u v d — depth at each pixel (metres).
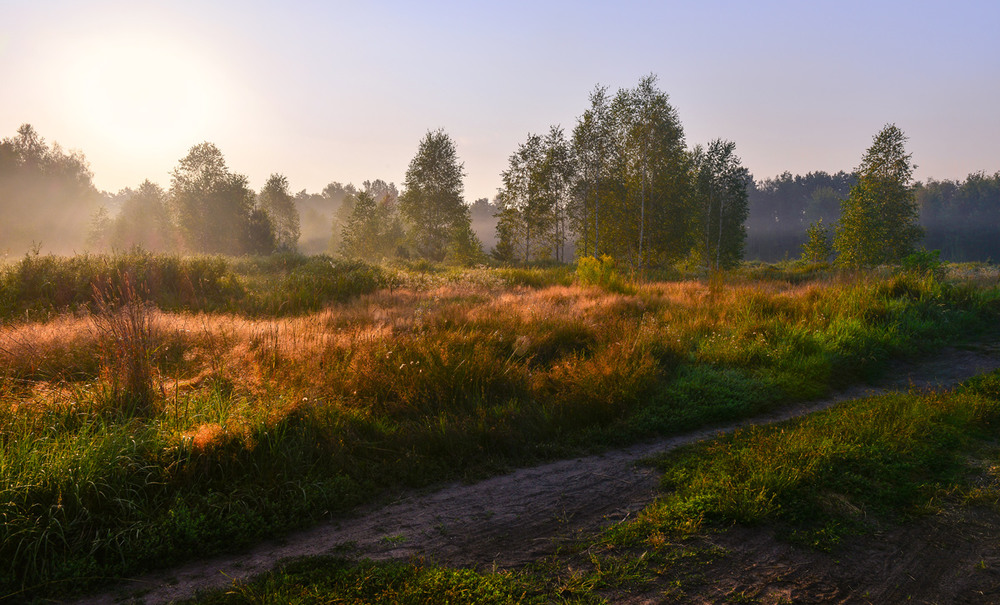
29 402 4.96
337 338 8.08
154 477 4.14
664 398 7.25
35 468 3.77
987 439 5.75
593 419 6.63
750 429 6.27
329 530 4.10
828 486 4.56
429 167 48.72
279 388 5.95
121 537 3.60
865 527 4.02
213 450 4.49
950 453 5.32
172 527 3.73
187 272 14.46
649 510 4.28
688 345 9.53
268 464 4.61
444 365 7.12
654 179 38.12
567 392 7.14
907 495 4.46
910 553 3.71
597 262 18.66
